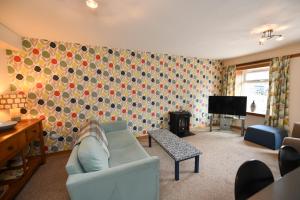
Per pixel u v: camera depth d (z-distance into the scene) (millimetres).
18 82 2693
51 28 2312
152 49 3602
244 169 1006
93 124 2488
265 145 3318
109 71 3426
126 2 1641
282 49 3494
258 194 885
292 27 2305
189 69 4477
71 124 3145
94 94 3312
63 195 1925
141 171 1524
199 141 3688
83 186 1303
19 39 2586
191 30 2416
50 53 2879
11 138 1729
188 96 4551
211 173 2359
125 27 2299
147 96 3936
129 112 3740
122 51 3529
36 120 2506
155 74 3984
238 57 4500
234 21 2105
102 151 1804
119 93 3578
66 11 1817
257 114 4121
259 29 2381
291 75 3377
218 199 1833
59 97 3004
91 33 2541
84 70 3180
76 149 1684
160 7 1748
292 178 1024
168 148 2402
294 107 3357
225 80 4918
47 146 2980
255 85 4340
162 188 2018
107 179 1385
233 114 4242
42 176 2312
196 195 1897
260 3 1663
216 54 4133
